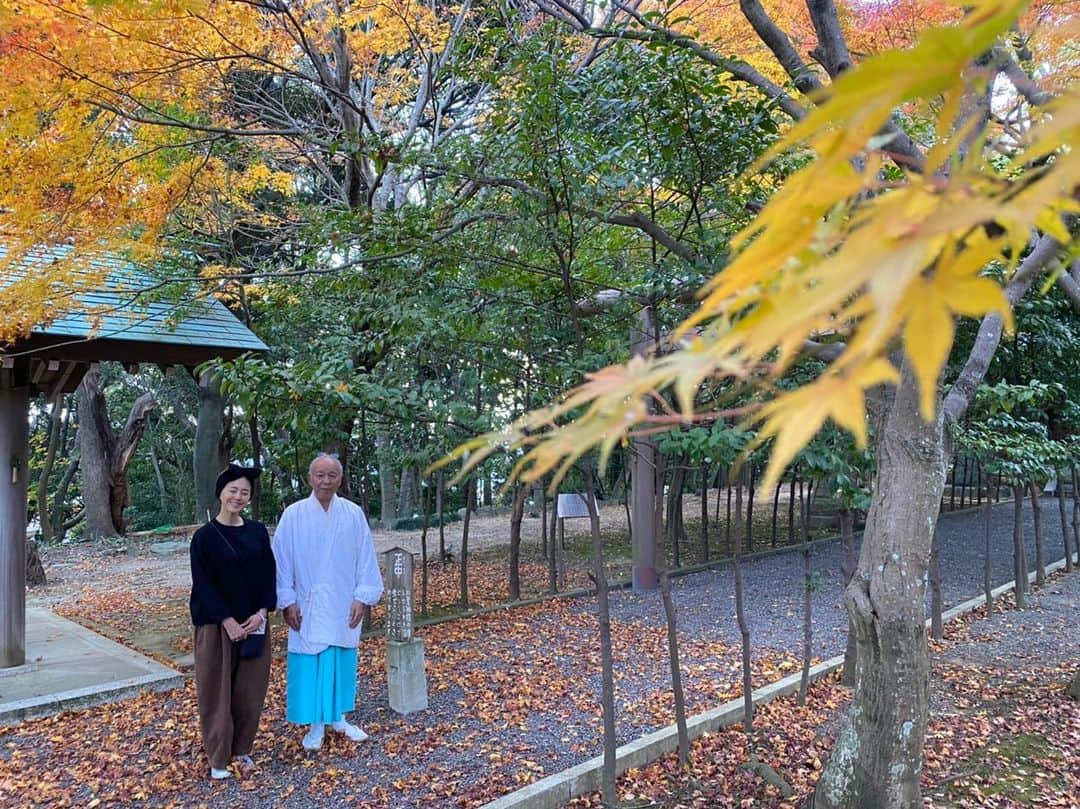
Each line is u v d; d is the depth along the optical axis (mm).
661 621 7246
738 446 2902
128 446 14641
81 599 8797
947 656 6109
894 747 3033
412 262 4672
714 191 3732
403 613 4773
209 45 5703
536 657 6039
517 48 3695
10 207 5086
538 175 3641
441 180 5438
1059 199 423
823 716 4676
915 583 3062
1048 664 5871
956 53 400
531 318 4422
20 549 5754
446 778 3805
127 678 5469
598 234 4320
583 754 4066
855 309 431
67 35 4332
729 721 4551
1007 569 9844
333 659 4109
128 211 5477
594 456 3635
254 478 3967
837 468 3258
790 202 481
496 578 9492
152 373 16422
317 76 8336
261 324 8930
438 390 4215
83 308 5527
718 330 641
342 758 4066
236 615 3875
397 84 8734
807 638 4910
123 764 4059
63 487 17719
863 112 424
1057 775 3953
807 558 4918
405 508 16719
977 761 4129
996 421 6984
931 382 367
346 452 7336
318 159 8938
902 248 394
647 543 8688
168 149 6211
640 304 3914
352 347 4688
